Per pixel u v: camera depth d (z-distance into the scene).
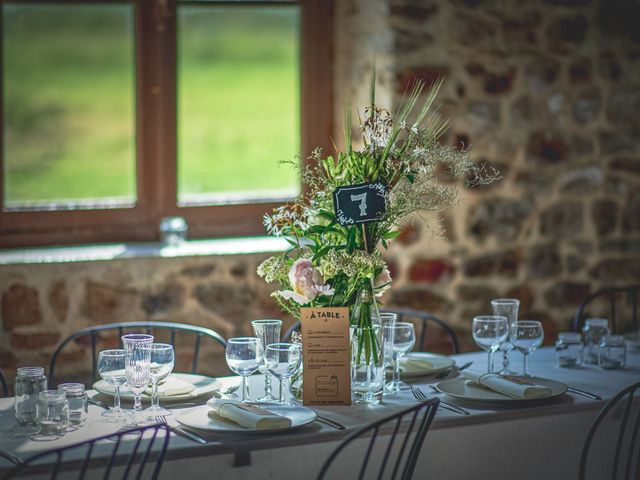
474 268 4.61
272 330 2.72
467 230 4.57
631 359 3.24
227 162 4.71
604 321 3.18
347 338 2.64
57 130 4.44
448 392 2.69
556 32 4.64
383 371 2.68
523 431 2.88
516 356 3.27
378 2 4.41
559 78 4.67
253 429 2.35
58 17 4.39
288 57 4.73
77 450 2.25
